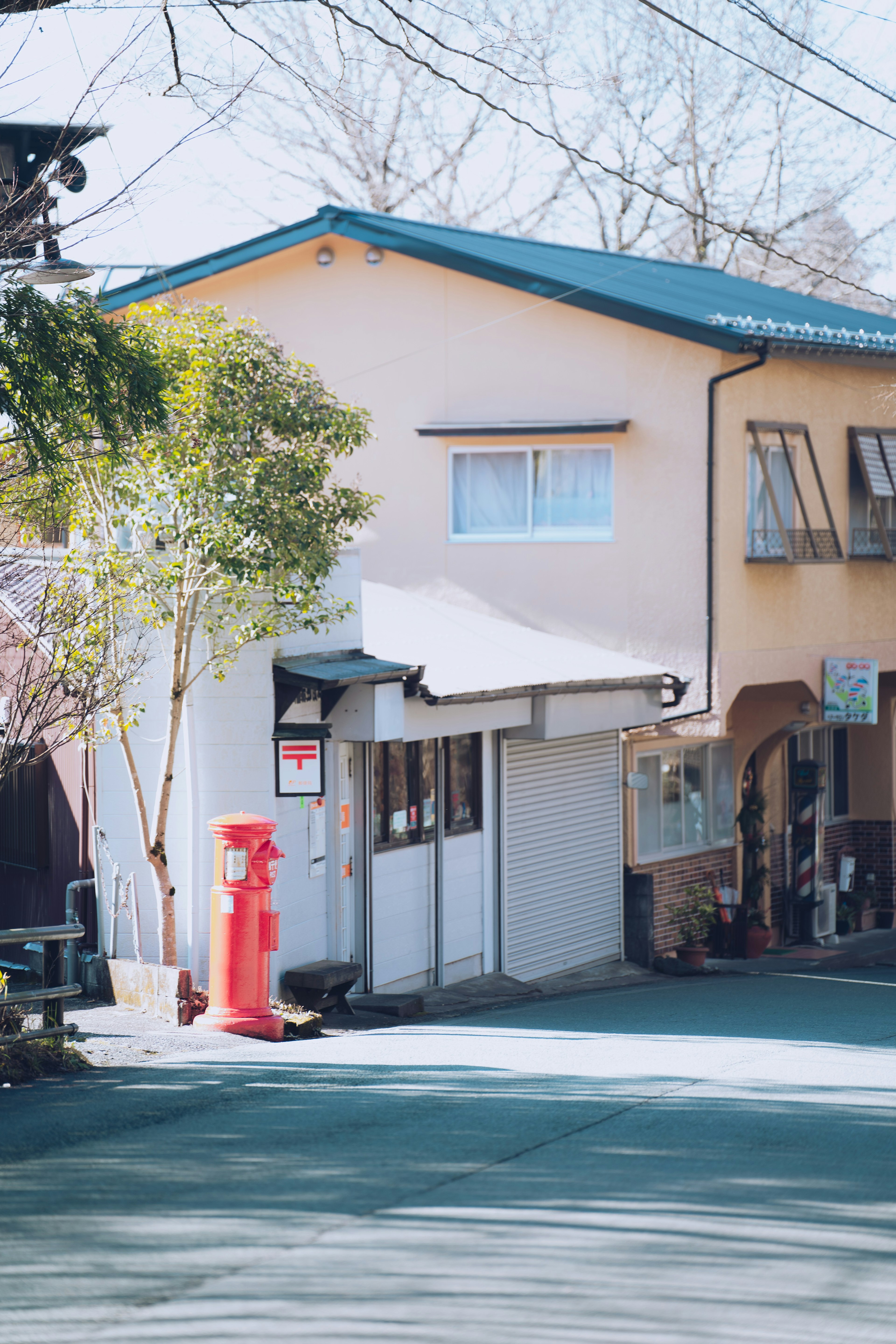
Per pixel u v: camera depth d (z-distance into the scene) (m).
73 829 13.96
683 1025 12.64
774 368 19.73
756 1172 6.87
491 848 17.02
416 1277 5.30
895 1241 5.84
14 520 11.55
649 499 19.23
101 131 9.53
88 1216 6.09
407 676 14.05
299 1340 4.69
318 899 13.88
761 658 19.64
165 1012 11.87
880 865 25.52
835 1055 10.66
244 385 12.14
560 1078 9.30
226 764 12.87
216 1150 7.23
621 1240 5.76
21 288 9.53
